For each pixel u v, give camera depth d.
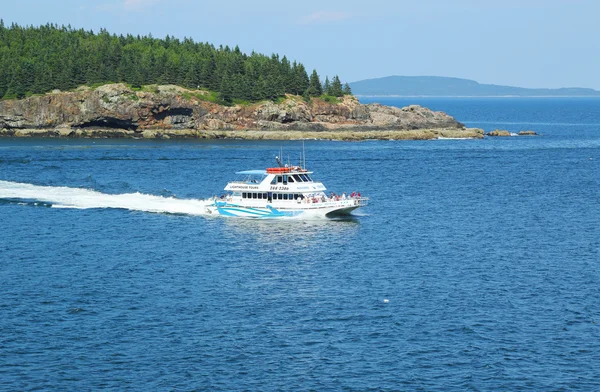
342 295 92.81
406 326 82.31
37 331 80.00
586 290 95.12
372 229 130.75
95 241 119.88
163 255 111.56
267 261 108.81
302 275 101.62
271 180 137.12
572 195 175.62
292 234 125.75
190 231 127.38
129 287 95.38
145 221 134.75
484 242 121.88
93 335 79.25
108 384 68.88
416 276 101.31
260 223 134.12
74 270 102.81
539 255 113.31
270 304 89.25
